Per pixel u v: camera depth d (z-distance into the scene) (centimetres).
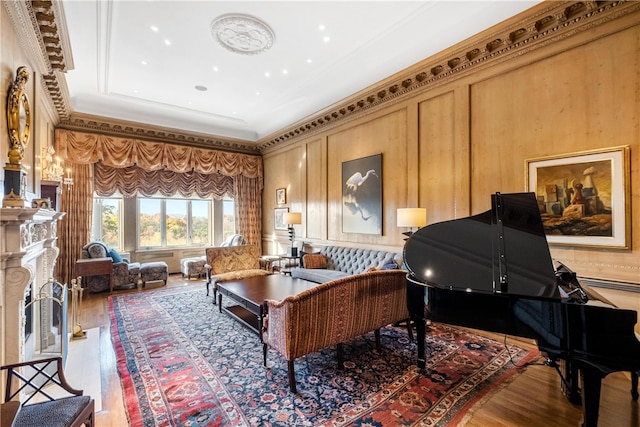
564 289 222
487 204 374
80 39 371
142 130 660
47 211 259
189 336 345
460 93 400
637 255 274
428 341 329
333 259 568
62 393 232
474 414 207
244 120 689
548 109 326
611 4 279
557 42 318
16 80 259
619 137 282
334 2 312
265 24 347
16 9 251
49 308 319
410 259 267
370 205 524
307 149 676
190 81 493
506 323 201
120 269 556
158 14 329
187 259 693
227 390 237
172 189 715
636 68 273
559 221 315
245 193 810
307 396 228
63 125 576
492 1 303
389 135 497
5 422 121
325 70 452
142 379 253
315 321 239
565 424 196
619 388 238
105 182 628
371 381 247
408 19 335
